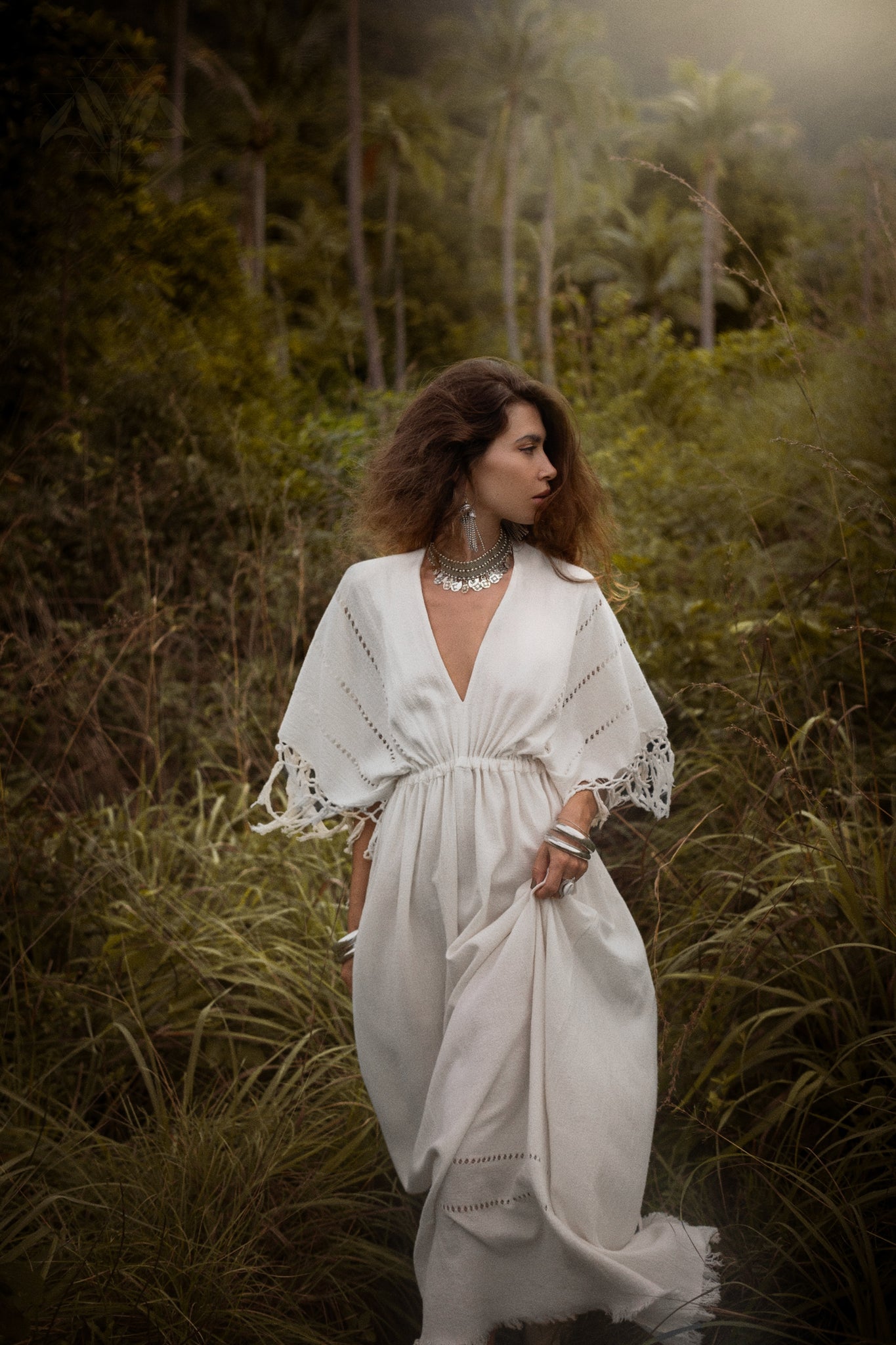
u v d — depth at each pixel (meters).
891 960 2.36
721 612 3.85
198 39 31.75
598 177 35.25
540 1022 1.83
